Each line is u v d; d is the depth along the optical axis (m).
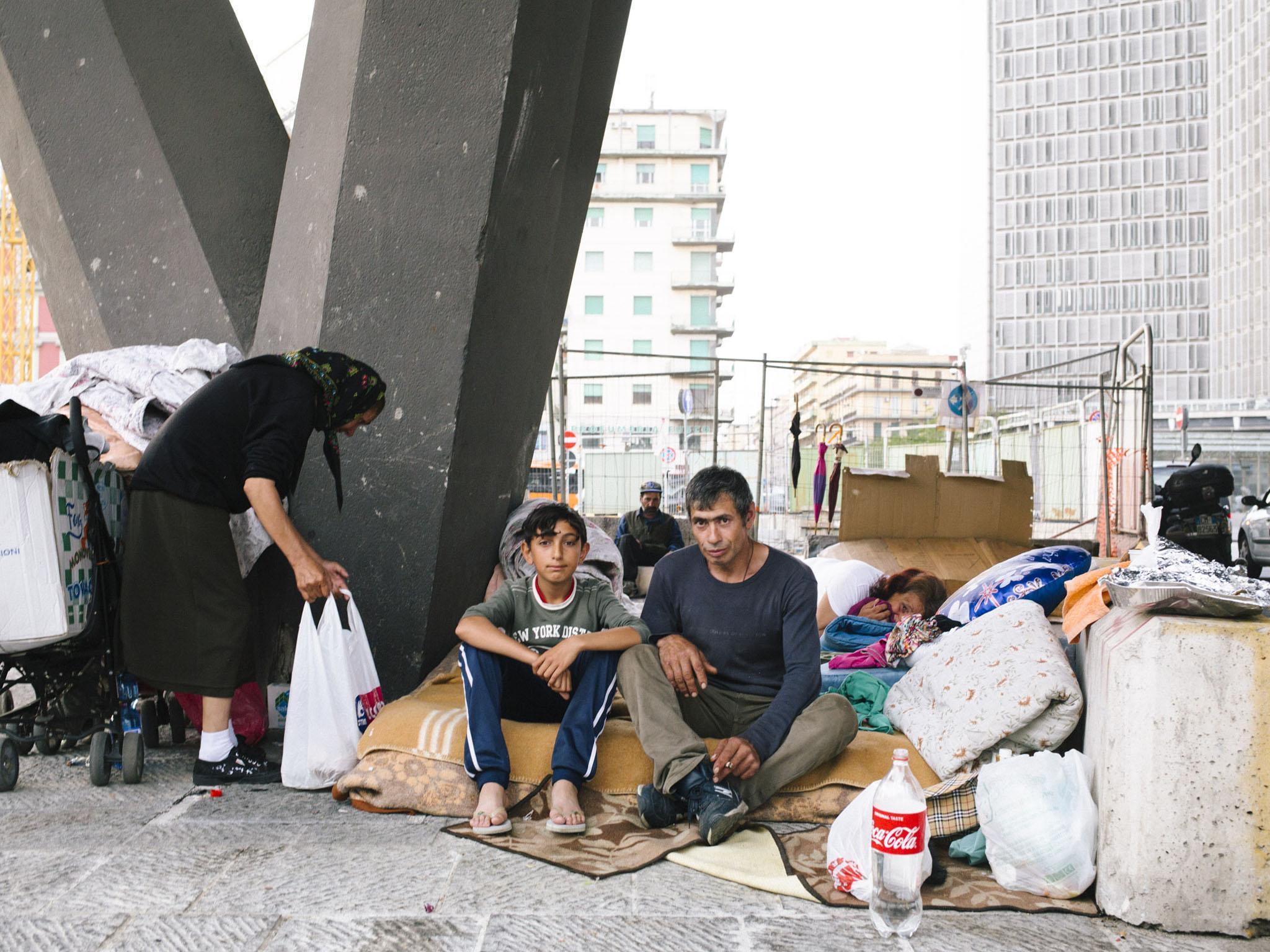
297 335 4.39
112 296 4.85
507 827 2.99
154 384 4.11
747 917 2.42
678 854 2.80
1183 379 106.81
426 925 2.34
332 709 3.48
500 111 4.11
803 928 2.36
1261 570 14.71
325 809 3.29
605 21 5.47
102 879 2.61
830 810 3.12
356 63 4.21
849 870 2.55
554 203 4.89
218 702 3.62
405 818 3.19
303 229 4.43
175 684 3.56
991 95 113.69
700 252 66.50
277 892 2.53
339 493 3.94
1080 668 3.30
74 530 3.49
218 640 3.59
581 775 3.14
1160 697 2.38
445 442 4.26
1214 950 2.28
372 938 2.27
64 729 3.86
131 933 2.28
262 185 4.95
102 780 3.57
